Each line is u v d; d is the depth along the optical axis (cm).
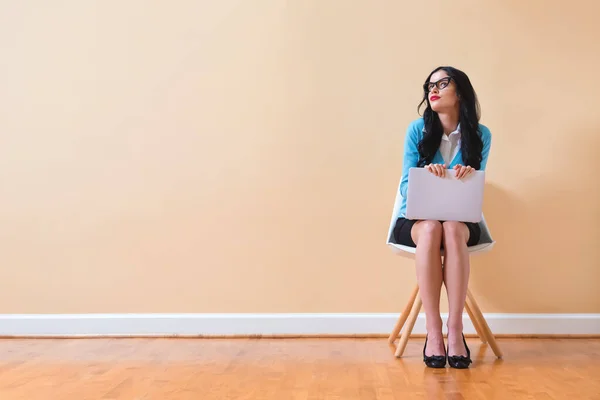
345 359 233
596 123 290
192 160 297
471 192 219
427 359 218
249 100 296
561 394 176
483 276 290
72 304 296
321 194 294
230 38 298
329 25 296
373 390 182
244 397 174
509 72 292
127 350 255
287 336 289
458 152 236
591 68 291
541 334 286
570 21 292
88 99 300
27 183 300
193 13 299
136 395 177
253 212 295
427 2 295
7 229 300
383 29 295
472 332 286
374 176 293
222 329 291
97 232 297
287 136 295
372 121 294
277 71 296
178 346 265
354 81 295
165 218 296
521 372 208
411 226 230
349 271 292
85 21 300
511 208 291
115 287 296
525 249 290
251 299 293
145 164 298
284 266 293
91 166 299
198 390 183
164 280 295
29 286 298
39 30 301
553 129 291
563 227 290
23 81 301
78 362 229
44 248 298
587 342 274
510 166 291
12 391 183
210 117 297
